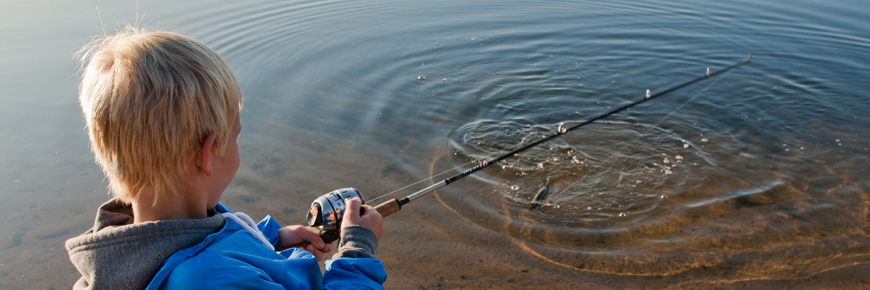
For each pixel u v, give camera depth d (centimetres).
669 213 365
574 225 354
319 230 171
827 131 475
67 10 854
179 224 105
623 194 393
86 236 101
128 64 100
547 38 769
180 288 100
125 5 888
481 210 370
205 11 868
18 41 706
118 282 97
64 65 626
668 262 311
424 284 295
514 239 338
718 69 645
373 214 159
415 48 730
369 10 916
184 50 106
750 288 286
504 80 627
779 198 374
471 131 498
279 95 564
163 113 100
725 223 349
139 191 107
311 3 951
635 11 890
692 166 429
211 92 106
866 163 414
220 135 110
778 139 466
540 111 550
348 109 536
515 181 413
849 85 573
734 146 459
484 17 873
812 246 318
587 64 678
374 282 140
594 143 478
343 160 432
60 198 378
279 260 126
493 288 292
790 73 614
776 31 758
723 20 819
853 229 332
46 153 441
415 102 561
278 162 425
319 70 643
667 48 718
